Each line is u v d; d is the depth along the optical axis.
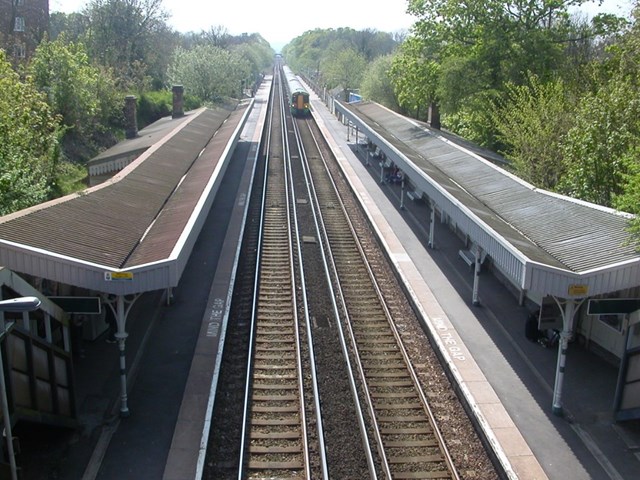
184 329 15.94
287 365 14.45
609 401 12.93
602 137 17.91
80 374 13.69
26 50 44.50
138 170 20.20
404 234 23.83
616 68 24.48
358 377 13.90
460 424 12.24
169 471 10.60
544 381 13.63
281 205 28.62
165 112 49.84
